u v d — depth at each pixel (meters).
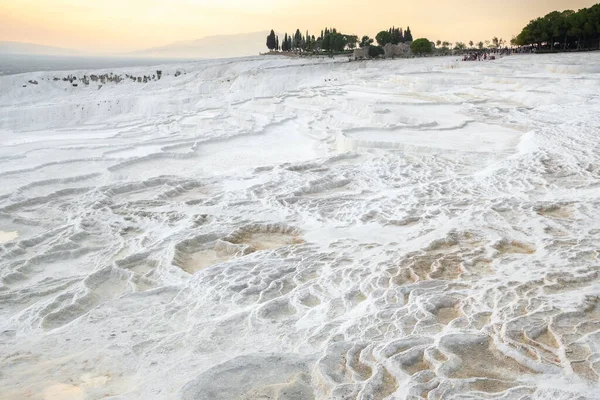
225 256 10.31
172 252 10.09
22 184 16.84
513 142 19.66
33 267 10.16
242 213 12.59
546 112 25.97
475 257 8.70
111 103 77.69
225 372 5.50
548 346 5.59
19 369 6.04
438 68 60.78
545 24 78.06
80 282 9.14
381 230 10.71
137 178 17.92
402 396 4.84
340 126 27.14
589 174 13.92
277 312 7.31
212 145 24.06
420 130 22.73
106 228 12.13
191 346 6.29
